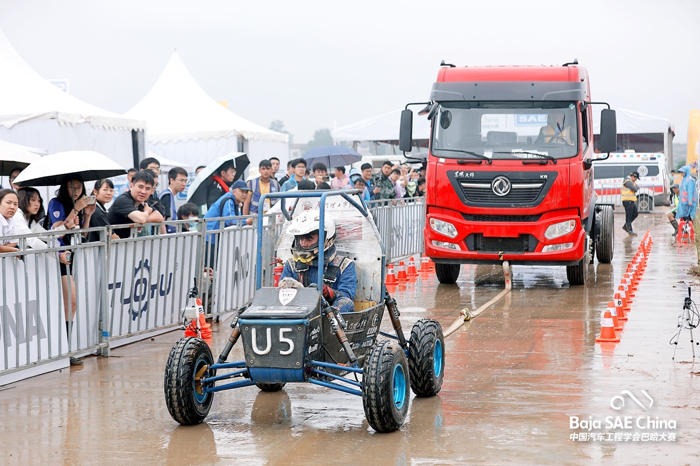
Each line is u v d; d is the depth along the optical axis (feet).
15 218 26.94
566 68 42.75
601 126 42.60
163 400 22.39
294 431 19.27
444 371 25.02
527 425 19.17
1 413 21.17
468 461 16.66
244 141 69.77
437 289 44.70
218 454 17.58
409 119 43.93
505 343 29.22
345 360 21.15
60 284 26.08
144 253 30.17
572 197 41.01
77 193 28.14
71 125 47.80
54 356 25.81
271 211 40.14
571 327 32.07
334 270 21.25
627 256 60.03
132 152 54.90
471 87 42.70
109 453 17.79
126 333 29.48
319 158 75.82
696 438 17.98
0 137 46.98
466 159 42.22
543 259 41.50
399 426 18.90
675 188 94.48
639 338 29.43
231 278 35.99
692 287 42.73
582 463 16.44
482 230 42.06
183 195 65.87
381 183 57.67
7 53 52.01
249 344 18.45
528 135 41.98
